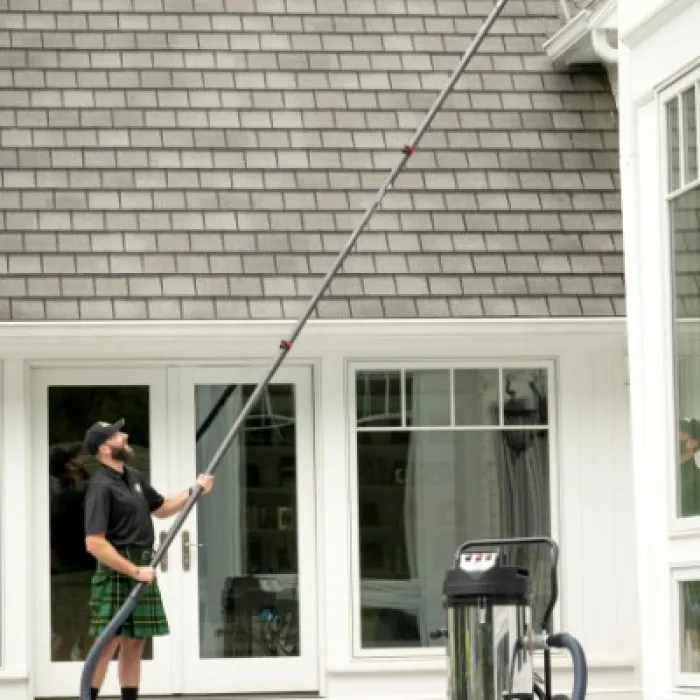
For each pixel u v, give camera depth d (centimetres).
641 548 1739
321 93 2284
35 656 2103
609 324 2127
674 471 1664
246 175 2209
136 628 1816
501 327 2108
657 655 1700
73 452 2133
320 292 1717
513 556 2170
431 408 2170
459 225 2195
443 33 2352
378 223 2183
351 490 2147
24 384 2100
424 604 2153
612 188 2247
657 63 1694
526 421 2180
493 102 2295
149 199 2177
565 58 2323
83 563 2122
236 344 2116
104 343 2086
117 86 2258
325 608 2134
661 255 1691
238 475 2162
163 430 2147
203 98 2262
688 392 1647
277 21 2336
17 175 2173
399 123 2269
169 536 1647
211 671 2138
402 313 2114
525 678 1312
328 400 2148
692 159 1630
